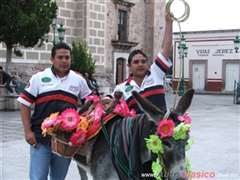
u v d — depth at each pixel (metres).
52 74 4.21
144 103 3.00
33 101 4.23
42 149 4.16
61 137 3.78
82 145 3.82
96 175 3.59
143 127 3.21
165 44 4.08
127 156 3.28
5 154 7.95
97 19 27.14
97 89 20.19
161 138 2.82
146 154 3.19
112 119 3.70
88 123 3.75
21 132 10.76
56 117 3.72
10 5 16.38
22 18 16.19
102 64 27.89
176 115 2.96
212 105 21.91
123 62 31.41
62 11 25.03
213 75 38.91
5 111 16.30
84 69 19.78
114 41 29.53
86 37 25.80
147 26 34.06
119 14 30.92
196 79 39.84
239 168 6.77
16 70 21.36
